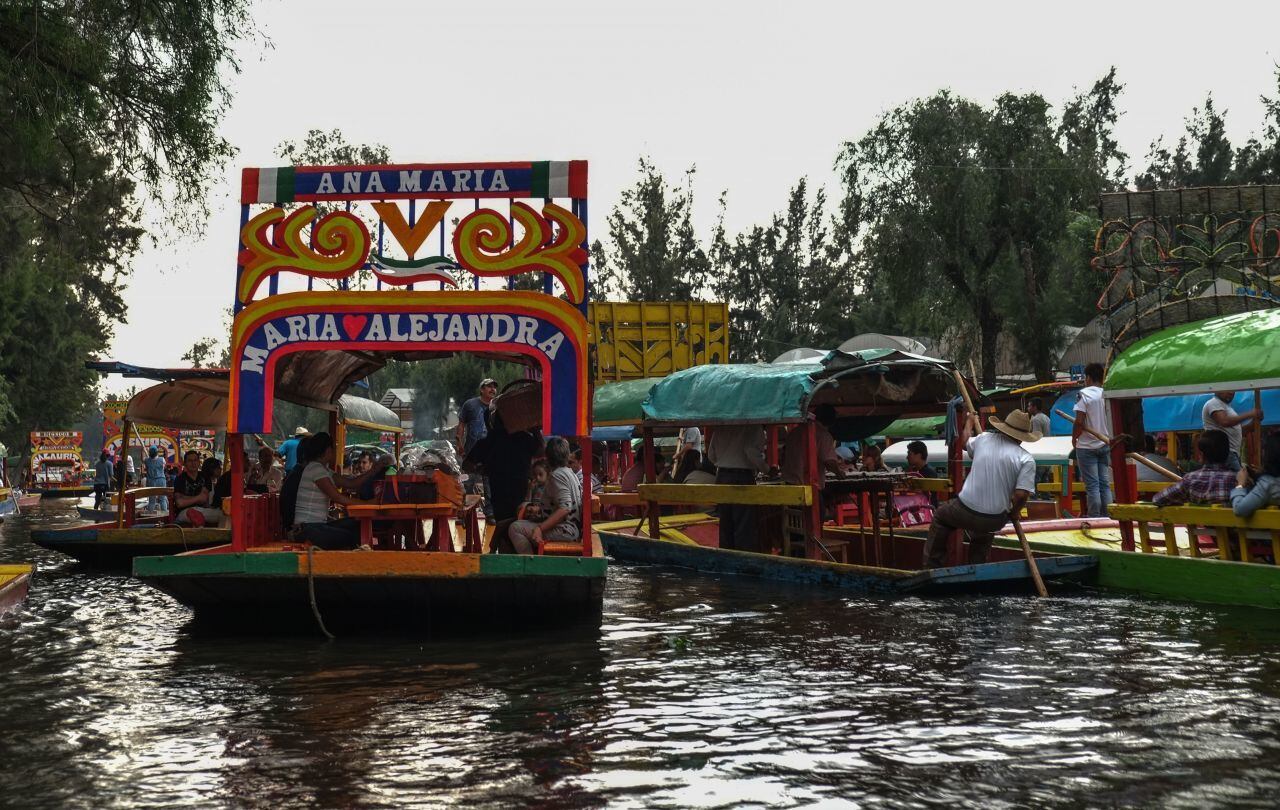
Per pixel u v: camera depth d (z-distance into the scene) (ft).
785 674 22.26
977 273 114.21
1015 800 14.42
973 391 42.96
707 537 52.90
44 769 16.12
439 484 29.55
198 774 15.83
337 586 27.30
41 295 154.40
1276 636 25.38
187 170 53.42
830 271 189.67
